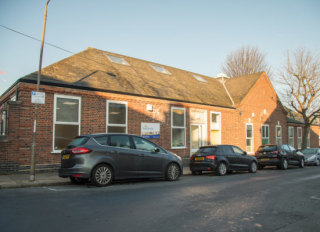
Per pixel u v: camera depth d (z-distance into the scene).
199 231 4.49
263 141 23.53
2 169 10.29
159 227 4.62
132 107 14.22
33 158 9.09
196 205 6.24
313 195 7.71
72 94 12.08
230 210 5.88
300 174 13.50
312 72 23.97
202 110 18.16
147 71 18.48
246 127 21.70
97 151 8.55
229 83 25.03
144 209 5.75
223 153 13.11
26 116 10.84
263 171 15.64
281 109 26.41
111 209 5.67
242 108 21.28
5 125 11.12
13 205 5.86
